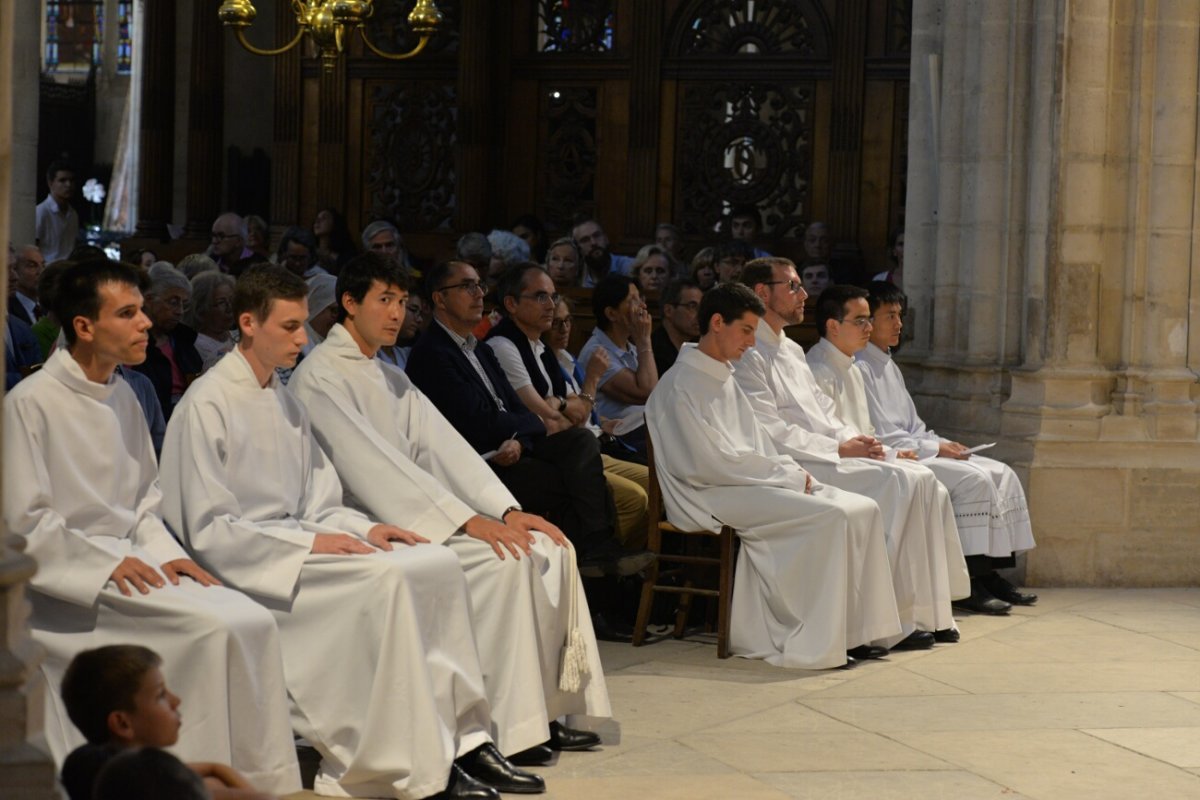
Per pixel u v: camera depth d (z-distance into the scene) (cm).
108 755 284
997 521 758
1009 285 861
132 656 311
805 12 1291
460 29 1334
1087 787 494
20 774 300
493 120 1344
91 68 2452
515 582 509
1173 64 825
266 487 491
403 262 1054
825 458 707
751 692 605
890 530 686
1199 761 524
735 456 660
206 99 1390
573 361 759
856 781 495
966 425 866
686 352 680
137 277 448
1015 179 856
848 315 763
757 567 657
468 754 480
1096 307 834
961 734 551
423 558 477
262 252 1209
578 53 1332
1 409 317
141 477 462
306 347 684
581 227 1103
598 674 531
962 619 748
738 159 1310
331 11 993
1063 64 822
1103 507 820
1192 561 827
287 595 464
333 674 465
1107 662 662
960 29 886
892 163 1279
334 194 1380
